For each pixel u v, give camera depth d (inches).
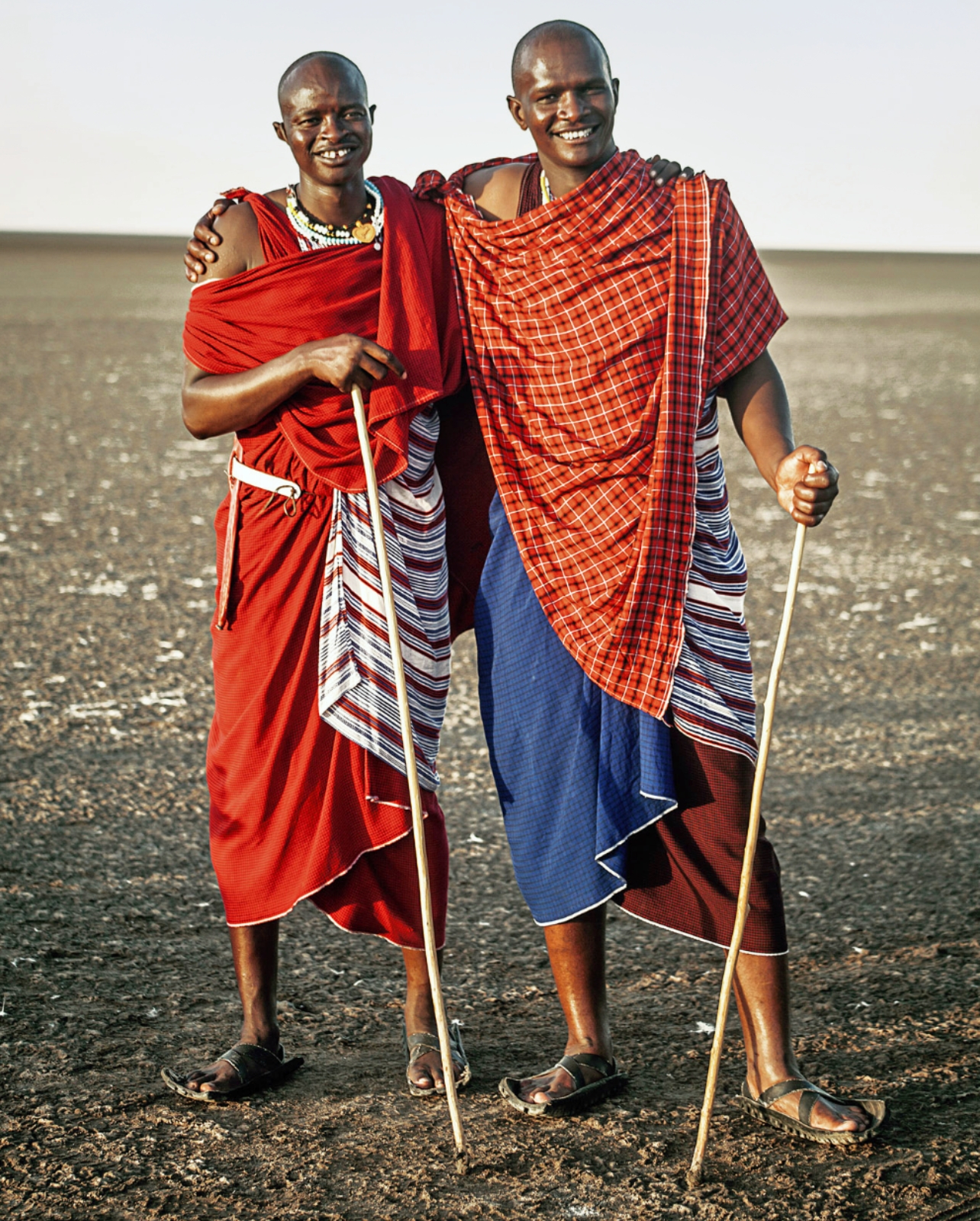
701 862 126.3
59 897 173.2
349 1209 108.7
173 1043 136.9
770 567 380.8
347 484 127.6
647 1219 107.3
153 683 268.2
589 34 126.5
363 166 129.3
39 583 343.3
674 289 124.8
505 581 130.6
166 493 469.7
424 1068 129.0
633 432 125.6
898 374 909.8
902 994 149.5
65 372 813.9
